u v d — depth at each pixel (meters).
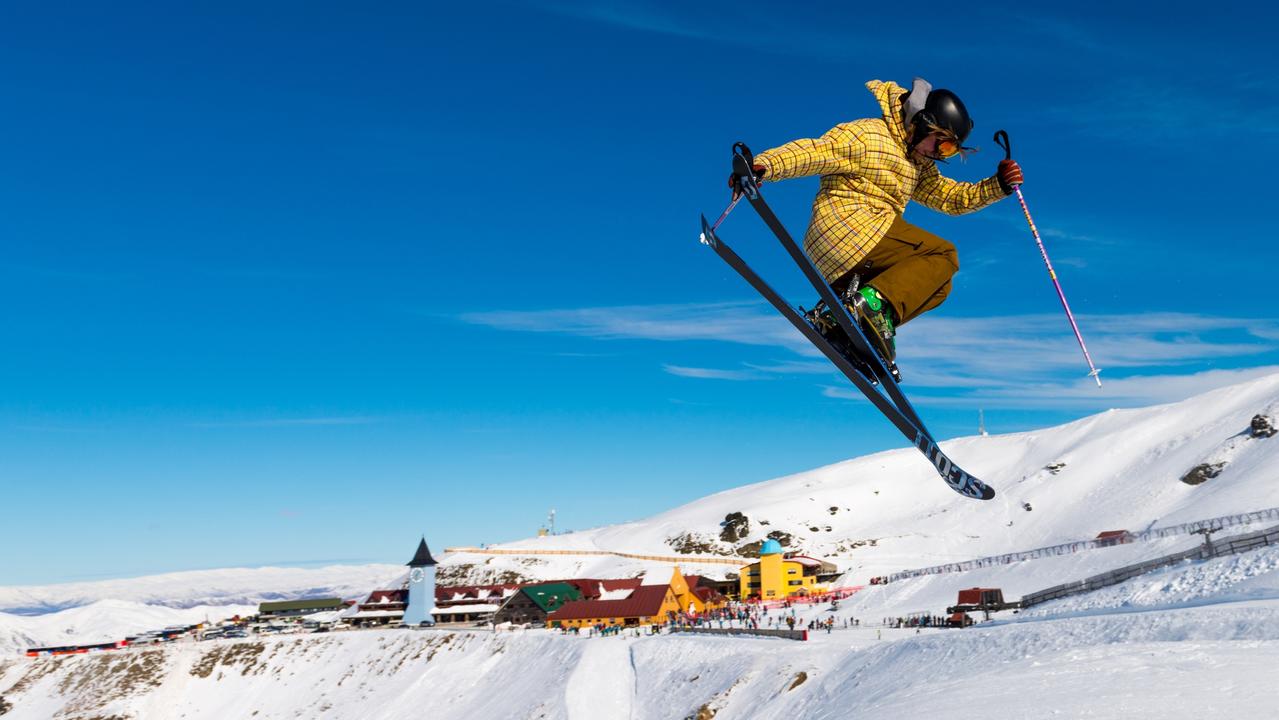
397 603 136.88
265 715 99.00
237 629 135.25
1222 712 13.20
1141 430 176.00
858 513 189.25
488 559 183.00
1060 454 187.75
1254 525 87.00
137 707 103.50
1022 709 15.89
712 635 76.12
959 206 6.46
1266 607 37.66
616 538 195.50
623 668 74.50
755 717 53.12
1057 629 43.69
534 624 112.69
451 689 89.94
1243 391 176.12
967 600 75.12
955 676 41.41
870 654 53.62
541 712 71.12
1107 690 16.17
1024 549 139.12
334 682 102.75
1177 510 126.81
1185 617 39.53
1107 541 100.31
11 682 112.94
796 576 128.50
